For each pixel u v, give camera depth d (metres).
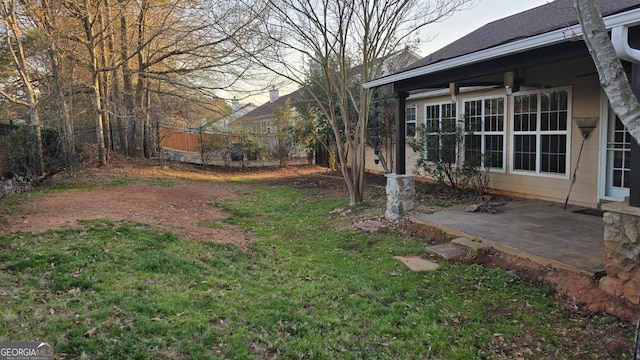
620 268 3.66
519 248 4.88
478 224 6.28
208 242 6.00
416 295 4.16
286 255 5.74
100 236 5.36
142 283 3.97
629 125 2.25
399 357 3.02
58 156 11.12
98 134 13.71
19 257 4.35
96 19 13.34
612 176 7.20
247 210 9.22
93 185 10.30
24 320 3.02
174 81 16.06
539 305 3.81
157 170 14.78
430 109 12.05
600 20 2.29
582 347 3.12
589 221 6.34
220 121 23.38
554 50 4.57
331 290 4.28
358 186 9.54
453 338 3.30
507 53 4.56
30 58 11.82
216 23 13.62
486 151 9.88
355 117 13.71
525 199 8.72
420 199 9.30
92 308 3.31
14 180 9.01
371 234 6.79
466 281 4.46
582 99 7.56
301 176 16.17
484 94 9.86
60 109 11.38
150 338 2.93
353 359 2.95
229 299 3.86
